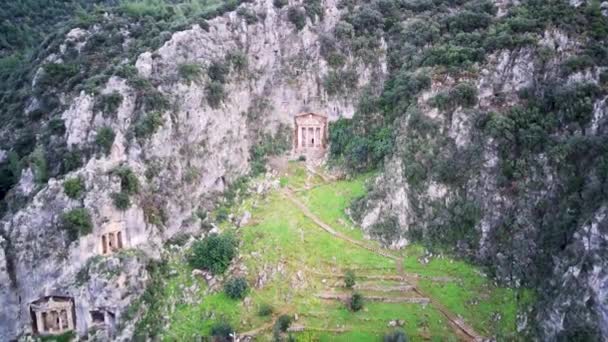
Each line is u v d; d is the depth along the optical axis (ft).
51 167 383.45
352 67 485.97
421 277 360.28
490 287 352.49
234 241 380.99
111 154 377.09
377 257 375.86
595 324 297.94
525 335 322.14
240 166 457.27
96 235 344.49
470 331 324.19
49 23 649.61
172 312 345.51
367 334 323.57
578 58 396.37
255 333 327.88
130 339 329.31
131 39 492.13
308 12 504.43
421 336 321.32
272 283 357.41
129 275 342.44
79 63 469.16
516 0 479.00
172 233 392.06
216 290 356.18
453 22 473.67
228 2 506.07
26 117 451.94
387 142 438.40
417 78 430.20
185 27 463.83
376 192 404.77
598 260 305.53
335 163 464.24
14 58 563.07
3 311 326.65
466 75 416.67
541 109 390.63
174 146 404.77
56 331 332.19
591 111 368.89
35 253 333.42
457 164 390.63
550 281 330.54
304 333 326.03
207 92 431.02
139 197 368.68
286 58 496.23
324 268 367.25
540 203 360.48
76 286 332.60
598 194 325.01
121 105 391.65
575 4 444.14
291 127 488.44
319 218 410.31
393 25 506.89
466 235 378.32
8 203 373.40
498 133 380.37
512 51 415.64
